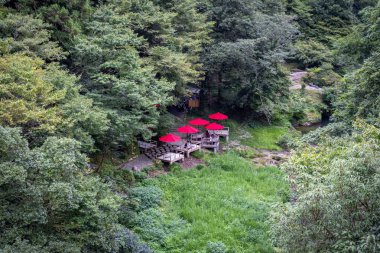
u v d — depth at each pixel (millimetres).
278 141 26109
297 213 9492
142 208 14727
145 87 15484
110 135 15094
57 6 16109
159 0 22766
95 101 14680
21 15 14602
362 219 8914
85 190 9391
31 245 7695
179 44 21125
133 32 18547
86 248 9312
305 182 10555
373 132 11844
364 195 8648
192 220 14469
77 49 14625
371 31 18922
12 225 7863
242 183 18562
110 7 17922
